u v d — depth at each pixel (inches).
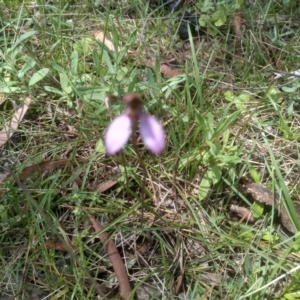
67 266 8.2
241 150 9.1
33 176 9.0
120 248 8.4
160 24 11.6
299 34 11.3
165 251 8.4
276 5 12.1
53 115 10.0
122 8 12.1
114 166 9.2
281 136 9.8
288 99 10.2
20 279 8.1
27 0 12.1
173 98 9.9
